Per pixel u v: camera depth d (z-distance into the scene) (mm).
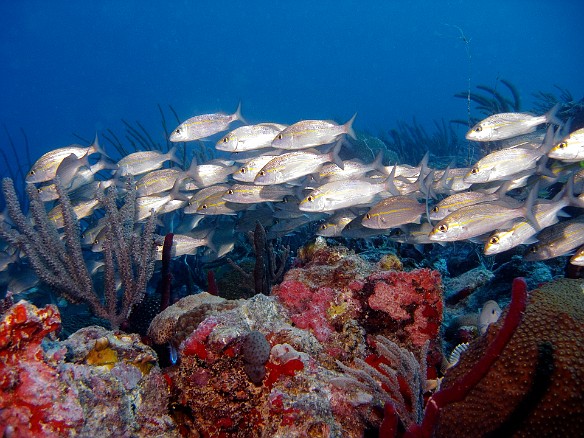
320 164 922
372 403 528
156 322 672
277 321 598
